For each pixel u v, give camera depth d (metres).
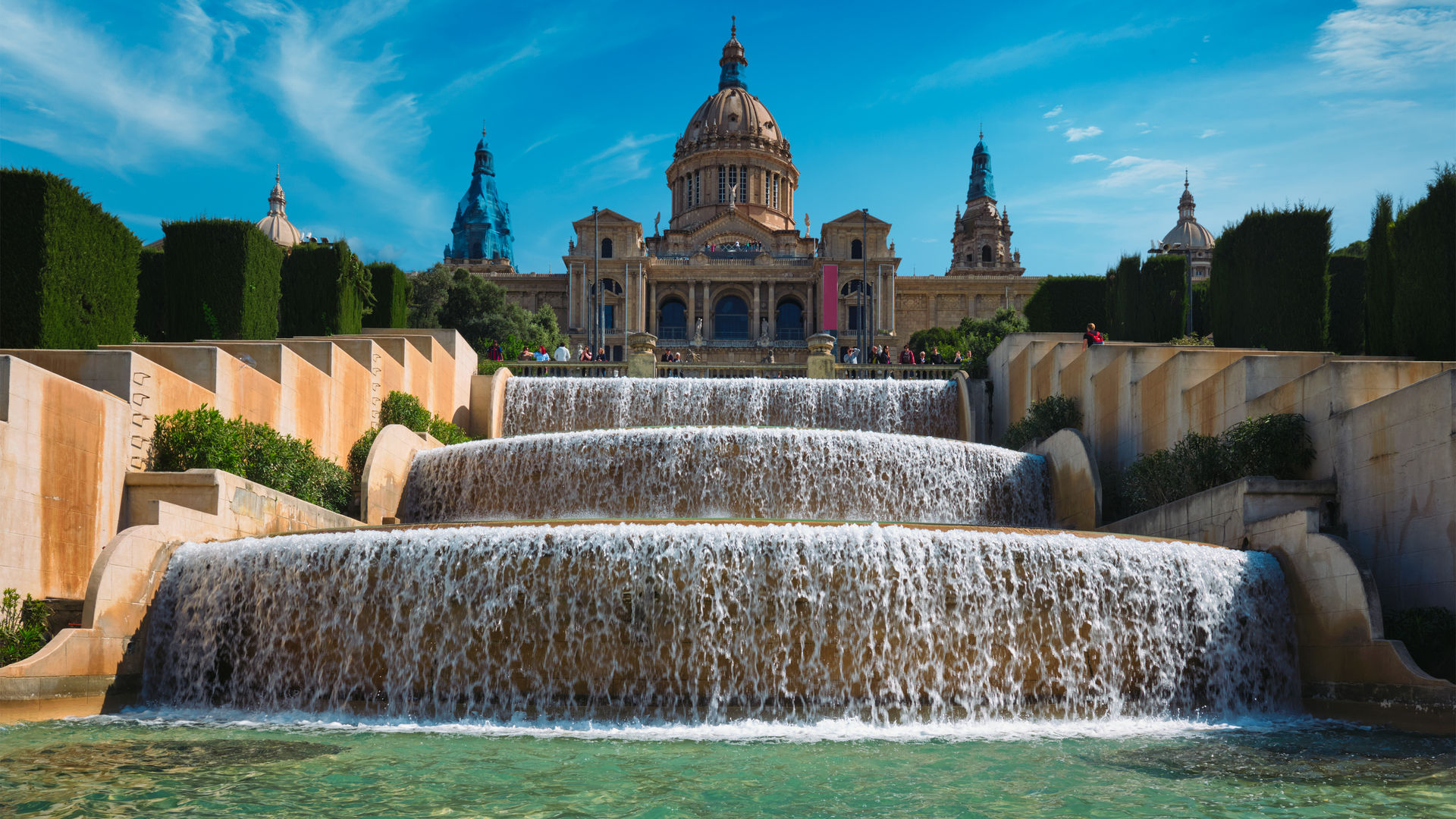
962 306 123.06
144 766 11.61
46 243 23.27
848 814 10.02
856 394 32.34
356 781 11.04
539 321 95.75
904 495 24.12
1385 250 28.44
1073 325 44.38
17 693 13.98
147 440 18.89
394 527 16.73
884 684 15.54
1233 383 21.31
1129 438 26.00
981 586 15.80
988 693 15.73
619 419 32.91
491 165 197.00
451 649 15.55
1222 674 16.38
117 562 15.51
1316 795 10.77
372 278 44.25
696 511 23.83
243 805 10.12
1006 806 10.34
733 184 135.62
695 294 120.44
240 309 33.19
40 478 15.91
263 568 16.14
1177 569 16.39
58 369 18.36
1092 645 16.00
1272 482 18.05
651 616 15.39
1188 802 10.53
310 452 23.31
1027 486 25.00
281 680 15.95
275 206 118.56
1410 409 16.31
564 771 11.60
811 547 15.60
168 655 16.23
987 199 158.88
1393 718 14.55
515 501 24.17
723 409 32.69
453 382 33.38
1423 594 15.99
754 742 13.42
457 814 9.88
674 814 9.99
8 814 9.77
